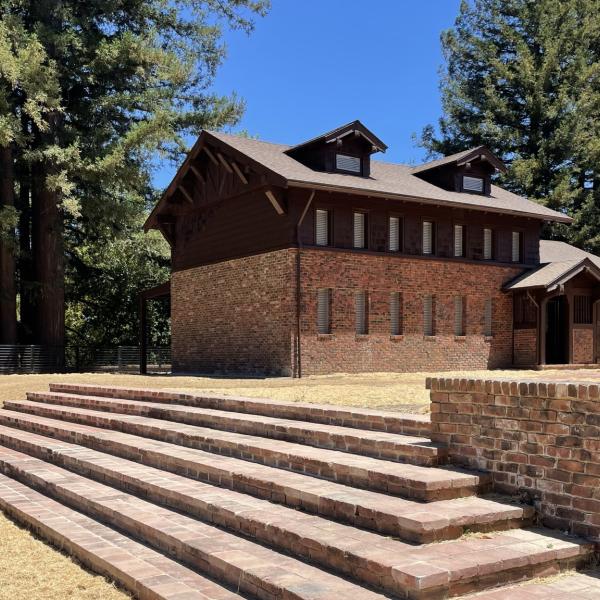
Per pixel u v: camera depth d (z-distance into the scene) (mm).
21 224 34531
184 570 5641
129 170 28891
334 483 6684
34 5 29625
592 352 26234
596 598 4559
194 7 35156
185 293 26562
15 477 9969
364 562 4824
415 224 24156
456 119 44094
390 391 12016
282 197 21359
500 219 26484
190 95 36781
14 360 29453
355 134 23281
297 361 21188
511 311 26438
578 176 42500
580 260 25438
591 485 5363
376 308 22953
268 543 5797
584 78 40812
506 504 5770
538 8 42000
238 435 9055
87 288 39188
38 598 5414
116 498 7688
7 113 26453
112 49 29312
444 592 4516
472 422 6445
